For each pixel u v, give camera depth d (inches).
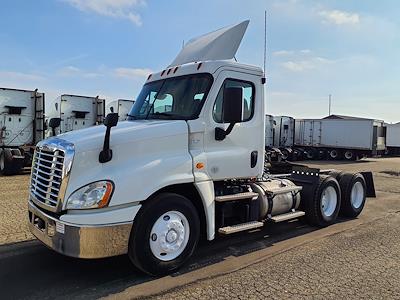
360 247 238.2
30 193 196.1
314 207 282.2
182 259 190.5
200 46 252.4
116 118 169.9
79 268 195.2
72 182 167.9
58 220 168.4
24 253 216.8
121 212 170.2
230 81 219.6
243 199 227.0
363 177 343.0
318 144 1414.9
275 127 1331.2
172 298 162.1
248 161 227.9
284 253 224.4
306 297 164.9
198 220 197.3
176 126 195.9
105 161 172.6
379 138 1386.6
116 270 192.9
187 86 218.5
